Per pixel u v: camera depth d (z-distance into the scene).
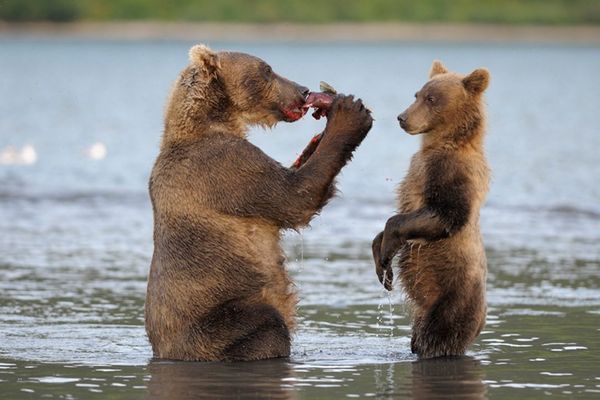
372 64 89.50
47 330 13.94
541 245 20.75
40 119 50.28
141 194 27.62
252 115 12.73
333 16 113.31
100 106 58.03
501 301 15.76
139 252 20.14
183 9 114.50
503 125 46.66
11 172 31.38
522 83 75.25
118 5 114.75
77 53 106.00
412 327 13.01
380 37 113.38
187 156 12.27
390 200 26.31
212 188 12.15
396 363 12.13
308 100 12.79
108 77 81.00
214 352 12.09
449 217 12.34
